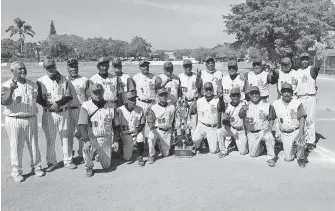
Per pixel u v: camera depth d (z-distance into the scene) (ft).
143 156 23.32
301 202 15.46
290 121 20.66
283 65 23.95
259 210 14.76
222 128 22.49
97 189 17.39
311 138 23.82
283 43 124.26
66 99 20.01
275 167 20.36
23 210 15.19
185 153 22.61
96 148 19.92
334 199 15.69
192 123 24.97
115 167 20.95
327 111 40.47
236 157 22.54
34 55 345.10
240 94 23.17
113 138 21.45
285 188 17.06
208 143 23.32
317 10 124.67
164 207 15.21
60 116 20.04
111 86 23.17
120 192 16.96
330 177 18.49
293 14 119.96
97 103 19.66
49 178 19.11
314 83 23.47
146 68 25.13
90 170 19.30
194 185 17.63
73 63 21.88
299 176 18.72
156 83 24.77
